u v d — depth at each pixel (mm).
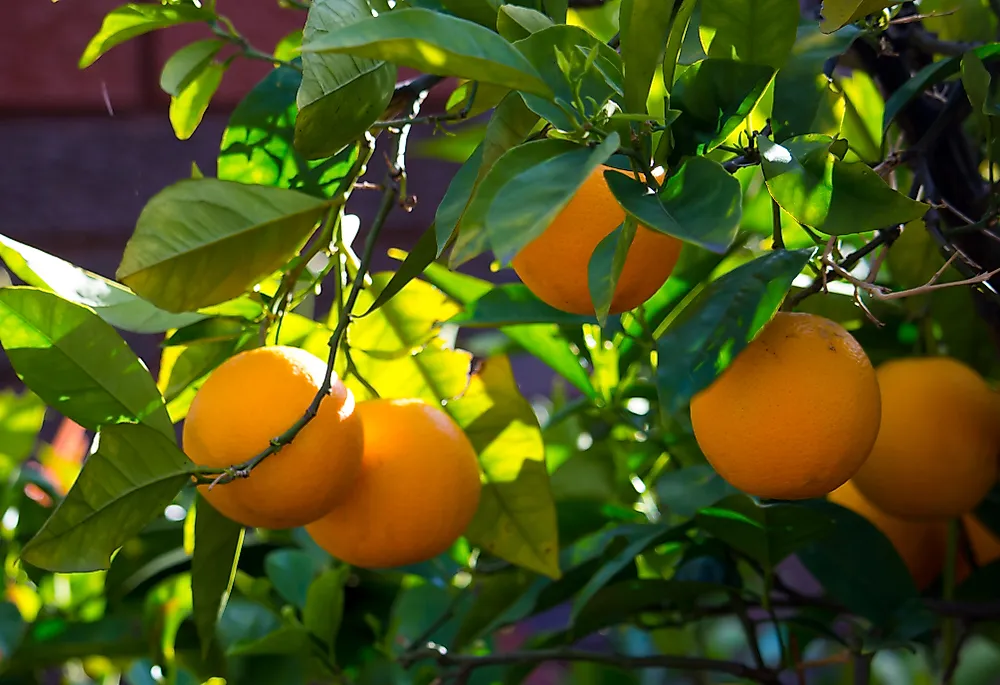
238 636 1092
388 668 1127
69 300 843
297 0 945
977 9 1036
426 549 861
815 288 837
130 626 1117
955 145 967
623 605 995
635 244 779
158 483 815
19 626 1091
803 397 779
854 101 1031
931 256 985
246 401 813
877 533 985
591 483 1146
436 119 872
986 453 914
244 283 838
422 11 720
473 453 882
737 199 717
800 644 1137
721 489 938
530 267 800
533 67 752
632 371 1074
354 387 945
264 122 896
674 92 780
